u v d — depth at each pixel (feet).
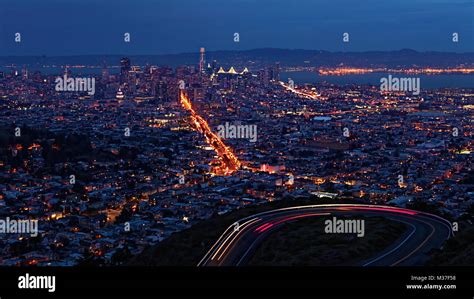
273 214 440.04
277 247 350.02
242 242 369.50
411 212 440.04
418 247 336.49
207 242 379.35
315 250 331.77
